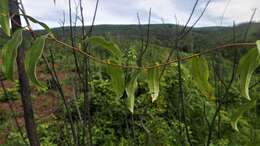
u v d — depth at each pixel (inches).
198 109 189.0
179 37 85.7
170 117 178.9
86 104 92.4
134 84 38.0
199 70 36.0
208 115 188.5
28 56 31.7
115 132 189.8
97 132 190.7
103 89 198.7
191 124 178.7
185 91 183.6
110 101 190.1
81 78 94.6
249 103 35.6
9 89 295.9
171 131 160.6
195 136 178.5
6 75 32.7
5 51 32.5
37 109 232.5
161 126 167.5
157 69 37.9
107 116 194.7
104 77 223.3
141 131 170.7
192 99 190.2
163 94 183.8
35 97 257.1
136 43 157.2
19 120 250.2
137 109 177.6
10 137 197.0
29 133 61.7
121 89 38.4
